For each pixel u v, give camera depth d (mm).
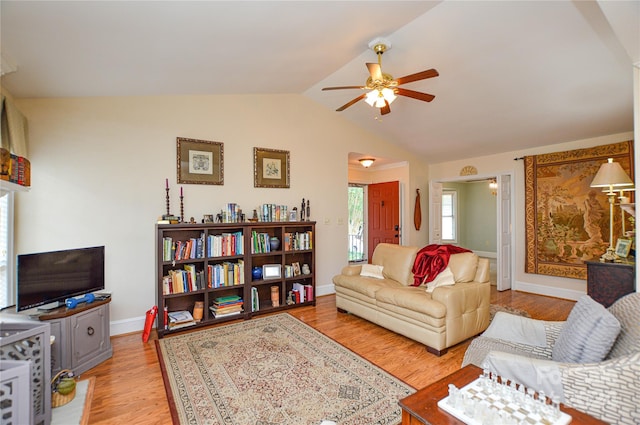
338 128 5125
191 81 3340
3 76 2381
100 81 2875
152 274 3559
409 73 3535
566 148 4707
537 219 4977
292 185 4633
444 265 3398
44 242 2998
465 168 5965
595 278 2730
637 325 1514
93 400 2168
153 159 3584
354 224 6840
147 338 3164
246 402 2131
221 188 4031
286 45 2766
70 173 3137
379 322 3410
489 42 2895
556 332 1979
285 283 4414
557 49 2832
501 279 5188
